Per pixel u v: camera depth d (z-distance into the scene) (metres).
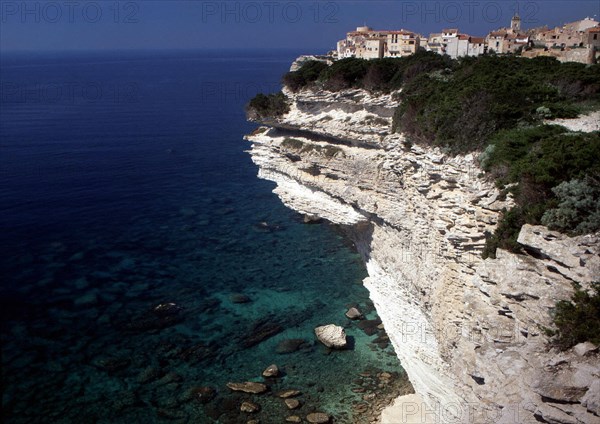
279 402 26.89
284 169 43.75
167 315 35.09
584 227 15.28
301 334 33.09
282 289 39.16
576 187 16.08
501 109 23.41
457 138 23.33
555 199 16.55
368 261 35.59
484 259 18.72
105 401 26.78
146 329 33.38
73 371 29.03
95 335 32.56
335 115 38.66
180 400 26.94
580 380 12.87
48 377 28.44
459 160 22.39
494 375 15.38
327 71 41.44
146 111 133.88
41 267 42.03
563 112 23.91
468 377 17.17
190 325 34.03
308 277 41.06
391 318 30.55
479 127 22.97
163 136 101.81
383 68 36.84
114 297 37.53
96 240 48.41
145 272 41.84
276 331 33.41
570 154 17.39
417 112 27.81
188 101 152.88
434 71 34.47
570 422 12.76
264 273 41.88
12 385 27.67
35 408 26.12
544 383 13.29
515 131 21.91
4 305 35.75
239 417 25.81
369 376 28.97
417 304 26.62
